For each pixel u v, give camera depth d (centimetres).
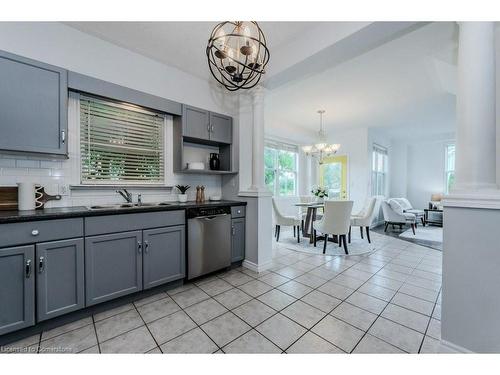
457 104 151
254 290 235
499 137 167
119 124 251
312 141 666
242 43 212
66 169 220
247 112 315
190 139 293
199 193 304
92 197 236
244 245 303
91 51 219
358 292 231
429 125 587
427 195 716
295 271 289
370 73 318
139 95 242
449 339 146
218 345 154
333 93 386
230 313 192
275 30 222
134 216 207
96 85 214
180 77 279
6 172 192
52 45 200
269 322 179
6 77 171
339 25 201
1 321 149
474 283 138
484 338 135
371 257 348
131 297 210
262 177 300
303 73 255
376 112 482
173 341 157
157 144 279
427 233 534
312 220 435
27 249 156
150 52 247
